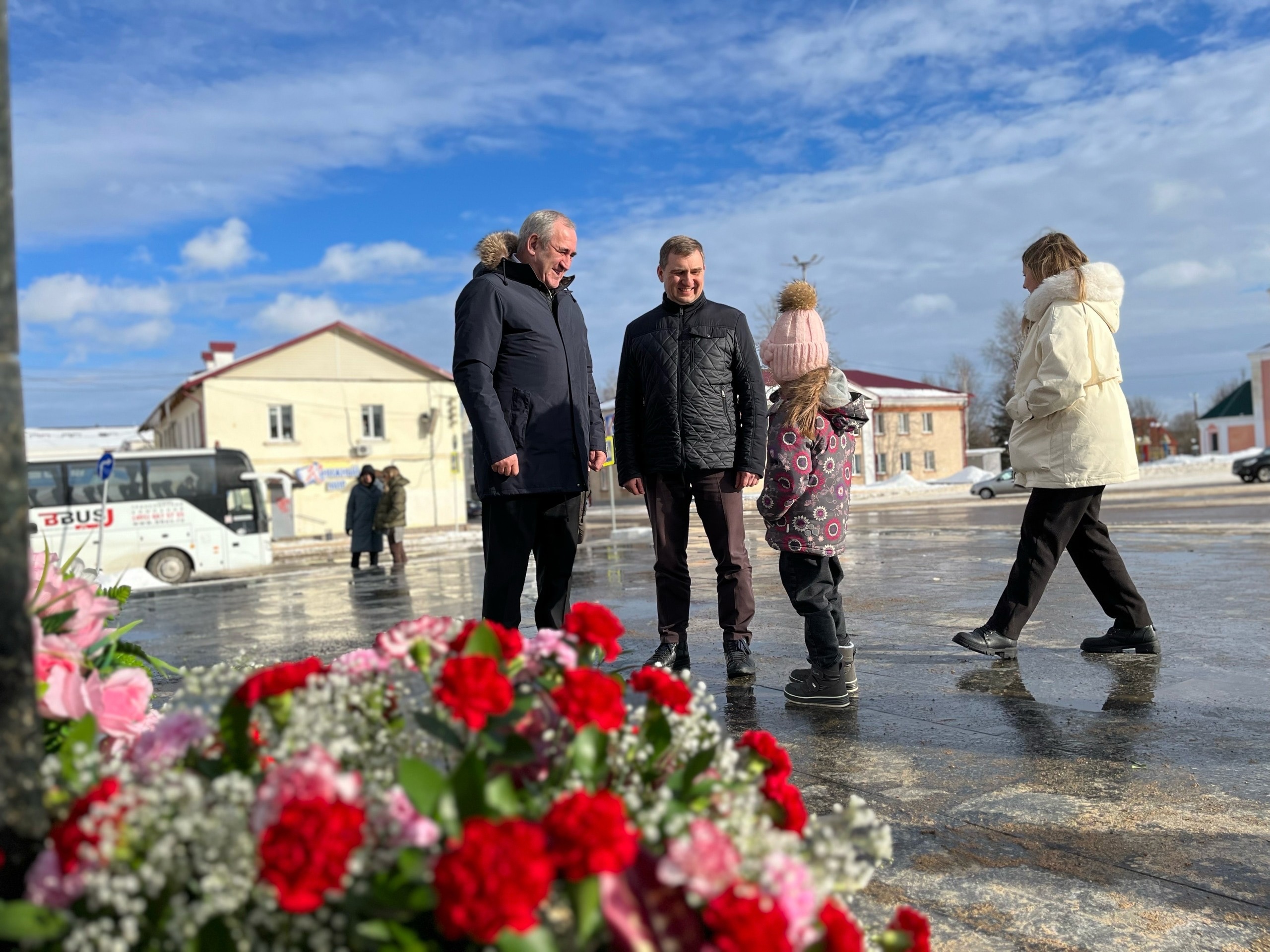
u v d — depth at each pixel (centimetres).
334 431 3931
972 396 8094
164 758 140
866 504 3666
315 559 2286
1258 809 291
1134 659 502
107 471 1738
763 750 167
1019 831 281
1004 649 507
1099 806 298
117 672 175
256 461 3800
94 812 120
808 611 427
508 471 418
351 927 118
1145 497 2739
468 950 120
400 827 123
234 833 121
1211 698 420
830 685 423
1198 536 1245
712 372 502
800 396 417
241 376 3791
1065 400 475
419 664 160
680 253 500
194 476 2044
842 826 155
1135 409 11700
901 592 816
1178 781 318
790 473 419
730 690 472
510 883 106
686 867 117
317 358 3909
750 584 511
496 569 434
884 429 6138
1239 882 245
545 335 442
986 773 333
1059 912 232
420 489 4072
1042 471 491
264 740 149
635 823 140
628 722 163
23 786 125
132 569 1845
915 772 337
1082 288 479
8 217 122
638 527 2662
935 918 230
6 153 122
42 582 176
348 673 163
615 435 538
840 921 127
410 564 1641
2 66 122
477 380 423
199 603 1092
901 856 267
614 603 836
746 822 140
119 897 114
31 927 115
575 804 118
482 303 431
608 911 117
